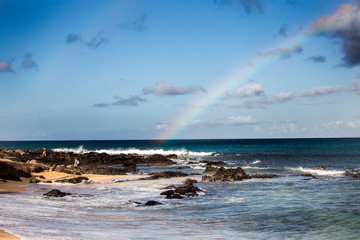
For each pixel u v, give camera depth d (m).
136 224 15.77
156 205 22.11
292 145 169.25
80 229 13.32
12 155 64.94
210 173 47.62
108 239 11.68
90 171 45.78
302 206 21.59
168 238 12.87
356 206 21.39
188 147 171.00
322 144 180.75
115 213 18.94
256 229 15.53
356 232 15.05
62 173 41.03
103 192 28.38
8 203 19.80
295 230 15.41
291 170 49.47
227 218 18.05
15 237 10.12
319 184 33.84
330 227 16.00
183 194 26.75
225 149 138.12
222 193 28.12
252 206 21.86
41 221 14.34
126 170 49.16
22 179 35.81
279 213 19.42
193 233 14.21
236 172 41.00
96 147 191.12
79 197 25.19
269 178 39.94
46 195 25.03
